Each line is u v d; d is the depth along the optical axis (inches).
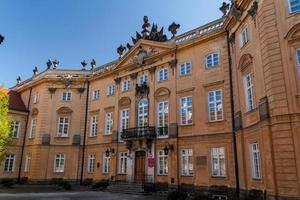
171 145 1143.6
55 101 1641.2
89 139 1565.0
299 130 644.7
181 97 1178.6
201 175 1039.0
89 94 1652.3
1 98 1136.8
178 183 1093.1
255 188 805.9
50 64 1747.0
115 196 1048.2
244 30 919.7
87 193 1162.0
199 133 1083.9
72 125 1610.5
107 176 1396.4
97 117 1561.3
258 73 796.6
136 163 1275.8
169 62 1254.9
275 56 711.7
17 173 1640.0
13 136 1670.8
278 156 662.5
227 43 1072.2
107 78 1569.9
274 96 692.1
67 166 1547.7
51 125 1599.4
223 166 993.5
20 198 958.4
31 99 1766.7
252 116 840.9
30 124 1706.4
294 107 661.9
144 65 1369.3
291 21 706.8
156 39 1368.1
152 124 1244.5
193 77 1159.0
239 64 948.6
